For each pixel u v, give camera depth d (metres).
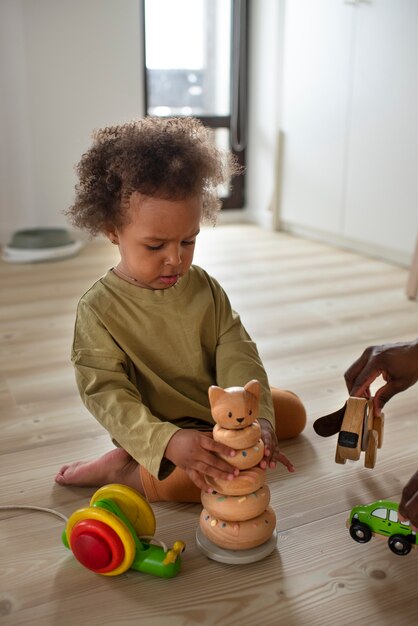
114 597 0.82
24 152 2.93
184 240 0.87
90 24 2.88
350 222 2.78
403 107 2.40
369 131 2.58
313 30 2.80
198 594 0.83
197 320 0.98
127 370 0.99
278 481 1.08
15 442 1.21
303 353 1.65
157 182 0.82
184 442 0.84
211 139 0.96
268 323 1.88
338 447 0.92
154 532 0.90
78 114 2.97
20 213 3.00
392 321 1.90
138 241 0.86
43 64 2.85
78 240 3.03
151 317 0.96
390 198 2.54
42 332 1.83
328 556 0.90
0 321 1.92
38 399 1.40
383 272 2.46
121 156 0.84
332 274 2.43
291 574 0.86
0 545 0.92
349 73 2.63
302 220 3.08
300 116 2.98
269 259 2.67
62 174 3.02
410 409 1.34
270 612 0.79
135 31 2.96
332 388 1.45
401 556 0.89
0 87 2.82
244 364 1.01
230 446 0.83
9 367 1.58
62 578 0.86
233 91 3.40
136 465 1.03
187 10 3.20
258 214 3.45
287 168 3.13
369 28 2.49
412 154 2.40
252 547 0.88
